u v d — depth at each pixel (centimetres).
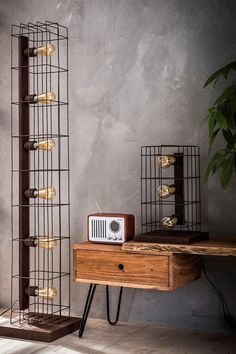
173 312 361
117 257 333
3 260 400
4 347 330
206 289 354
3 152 400
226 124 302
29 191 356
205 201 354
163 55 362
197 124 355
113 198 375
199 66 354
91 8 379
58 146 387
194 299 356
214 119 310
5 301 399
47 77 391
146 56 366
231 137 314
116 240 338
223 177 304
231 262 349
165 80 362
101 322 371
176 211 351
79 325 357
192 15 355
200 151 354
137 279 329
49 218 390
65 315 384
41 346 331
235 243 326
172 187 343
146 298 367
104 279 336
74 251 343
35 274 393
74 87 384
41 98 353
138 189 369
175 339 340
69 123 385
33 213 393
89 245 341
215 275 352
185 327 359
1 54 400
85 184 381
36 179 394
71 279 384
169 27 360
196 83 355
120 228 337
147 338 342
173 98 360
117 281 333
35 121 394
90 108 380
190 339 340
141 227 368
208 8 352
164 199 362
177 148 360
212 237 350
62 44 386
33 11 394
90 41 379
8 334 347
